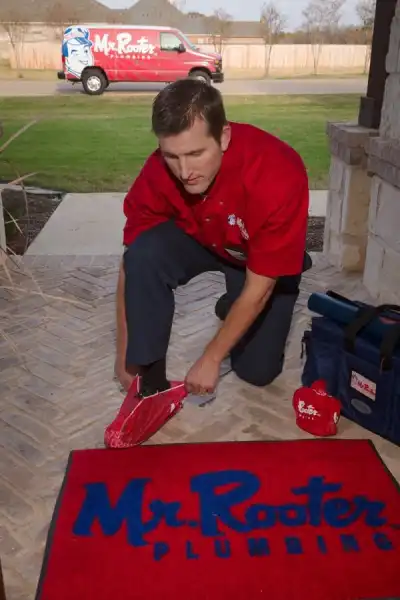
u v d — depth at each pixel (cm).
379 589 159
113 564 167
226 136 175
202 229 204
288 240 181
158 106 164
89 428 227
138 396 212
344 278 368
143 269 203
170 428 226
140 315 201
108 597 157
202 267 229
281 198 178
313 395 223
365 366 219
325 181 653
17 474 203
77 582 161
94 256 405
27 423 229
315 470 204
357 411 228
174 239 211
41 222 491
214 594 158
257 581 161
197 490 194
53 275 371
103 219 502
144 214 211
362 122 366
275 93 1224
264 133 193
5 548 174
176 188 197
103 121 983
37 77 1392
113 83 1300
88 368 268
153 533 177
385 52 340
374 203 333
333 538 176
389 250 318
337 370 233
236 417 233
